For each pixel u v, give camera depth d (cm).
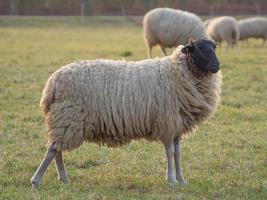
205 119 875
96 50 2981
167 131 838
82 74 827
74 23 5394
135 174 911
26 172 920
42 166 828
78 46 3256
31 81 1847
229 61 2431
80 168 956
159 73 843
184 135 881
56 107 816
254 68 2164
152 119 835
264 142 1113
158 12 2408
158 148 1076
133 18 5916
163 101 830
